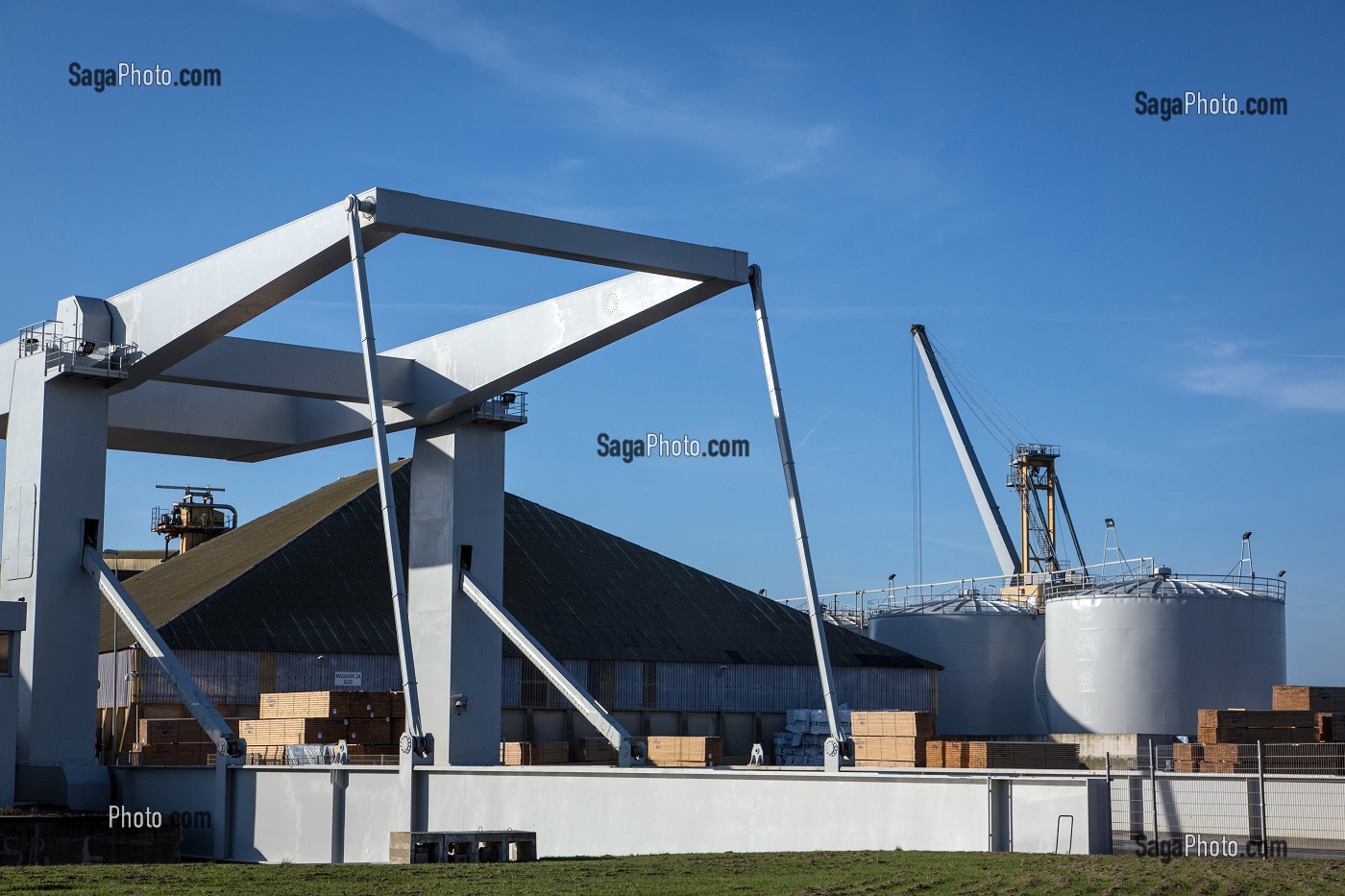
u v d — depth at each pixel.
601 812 29.22
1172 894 16.20
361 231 32.22
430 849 22.89
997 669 69.88
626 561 67.94
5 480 38.31
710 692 61.59
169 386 43.06
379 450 32.72
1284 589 63.56
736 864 20.31
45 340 38.16
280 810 35.25
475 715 40.75
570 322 37.94
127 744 48.00
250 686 50.91
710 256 33.94
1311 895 16.09
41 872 19.98
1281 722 43.94
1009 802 22.66
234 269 35.28
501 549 41.88
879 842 24.22
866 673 65.88
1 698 34.78
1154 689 60.91
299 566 57.03
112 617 58.28
